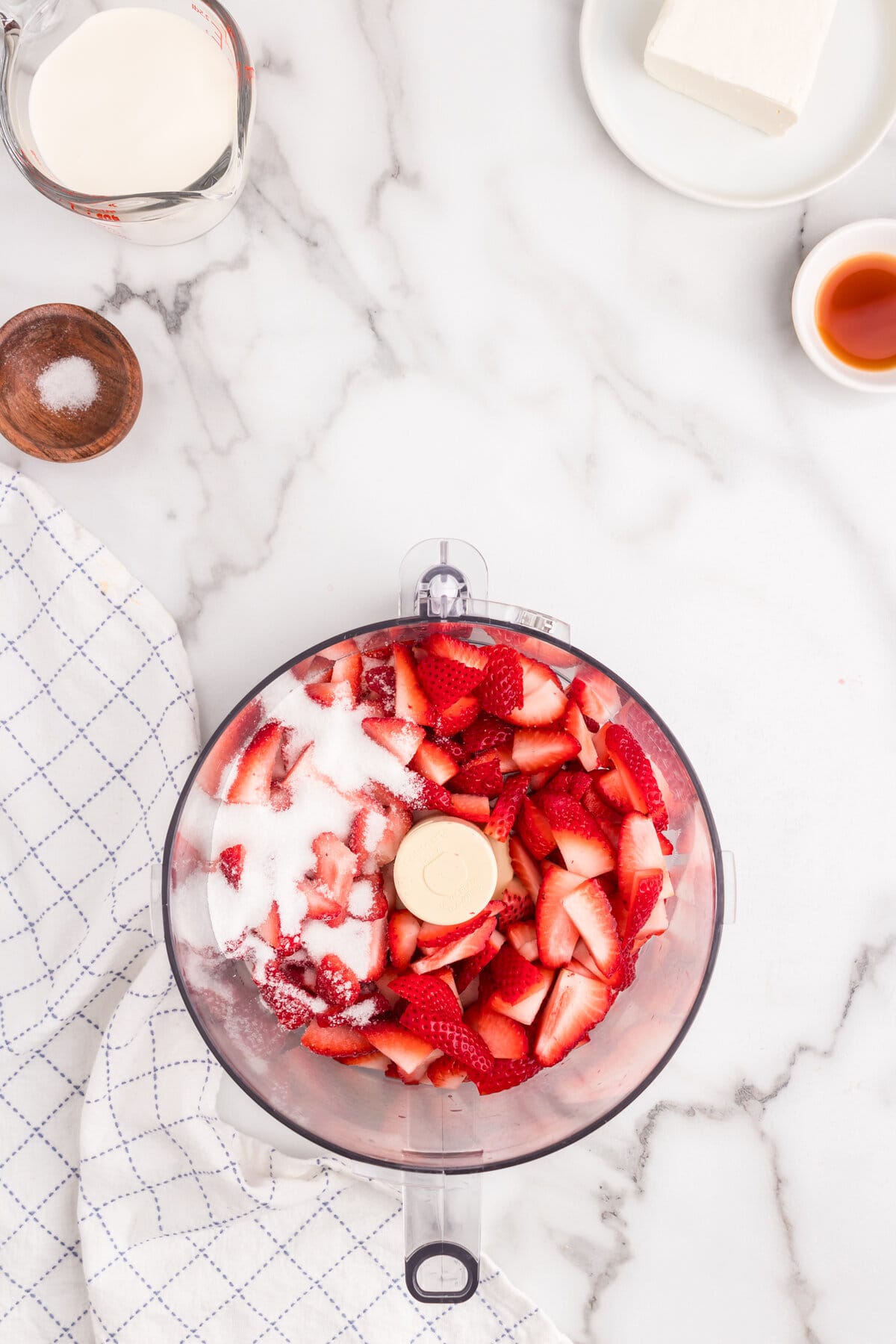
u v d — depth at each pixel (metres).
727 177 0.87
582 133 0.88
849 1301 0.87
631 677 0.88
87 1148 0.86
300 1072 0.84
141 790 0.88
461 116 0.88
